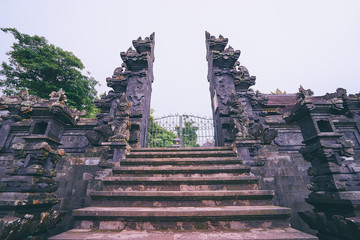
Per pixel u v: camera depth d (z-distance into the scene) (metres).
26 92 7.16
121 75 8.45
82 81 17.81
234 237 2.21
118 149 4.97
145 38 8.86
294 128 7.21
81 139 7.24
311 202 3.88
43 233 3.43
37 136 3.96
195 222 2.63
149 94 8.51
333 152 3.60
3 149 6.55
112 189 3.75
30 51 15.73
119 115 5.53
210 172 4.14
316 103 3.96
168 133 10.55
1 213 3.06
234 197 3.17
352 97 7.08
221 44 8.71
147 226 2.61
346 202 3.02
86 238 2.19
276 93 11.42
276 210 2.65
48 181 3.92
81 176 6.34
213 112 8.35
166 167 4.27
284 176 6.20
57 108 4.15
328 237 3.25
